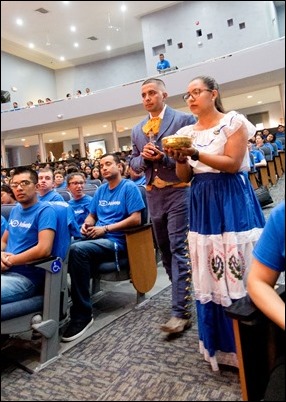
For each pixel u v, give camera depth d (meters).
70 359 1.72
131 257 2.27
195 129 1.54
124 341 1.86
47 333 1.69
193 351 1.67
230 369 1.49
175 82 9.62
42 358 1.68
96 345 1.84
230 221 1.40
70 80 16.70
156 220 1.96
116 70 15.80
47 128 13.09
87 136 16.52
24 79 15.12
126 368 1.59
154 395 1.37
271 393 0.94
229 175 1.45
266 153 6.71
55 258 1.74
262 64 8.43
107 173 2.42
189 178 1.54
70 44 13.30
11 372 1.66
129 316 2.19
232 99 11.51
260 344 1.07
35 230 1.87
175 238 1.87
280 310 0.97
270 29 8.95
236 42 9.34
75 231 2.28
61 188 4.66
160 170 1.88
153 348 1.75
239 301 1.10
